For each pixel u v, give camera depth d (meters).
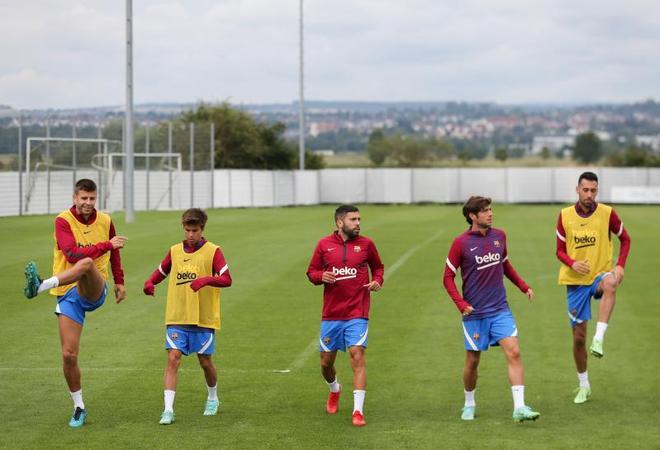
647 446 25.41
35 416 28.86
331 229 101.69
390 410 29.64
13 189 124.12
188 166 153.88
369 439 26.17
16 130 125.00
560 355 38.41
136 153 146.62
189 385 33.03
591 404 30.36
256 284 58.75
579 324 31.08
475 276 28.14
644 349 39.53
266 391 32.25
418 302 52.16
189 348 28.61
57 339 41.00
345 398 31.27
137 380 33.78
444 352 38.84
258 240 87.31
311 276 28.44
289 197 177.75
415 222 119.81
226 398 31.27
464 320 28.34
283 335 42.69
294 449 25.20
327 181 190.25
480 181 192.25
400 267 68.56
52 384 33.09
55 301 51.00
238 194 165.88
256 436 26.53
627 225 116.38
